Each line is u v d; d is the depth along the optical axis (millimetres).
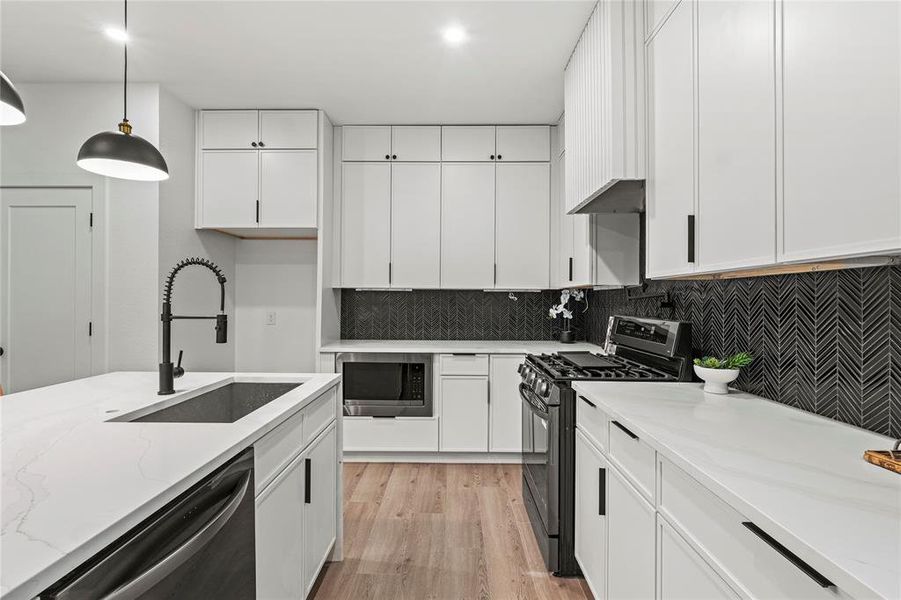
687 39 1569
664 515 1194
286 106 3365
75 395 1724
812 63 1013
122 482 913
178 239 3189
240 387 2113
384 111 3428
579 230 3121
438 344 3732
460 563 2143
